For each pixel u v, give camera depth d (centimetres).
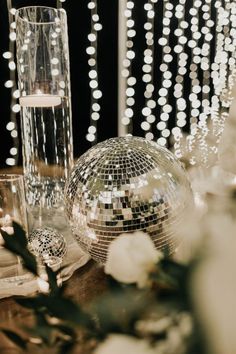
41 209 86
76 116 241
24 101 87
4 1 192
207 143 89
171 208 60
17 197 66
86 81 238
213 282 15
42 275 56
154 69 250
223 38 216
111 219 59
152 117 212
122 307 22
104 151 63
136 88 251
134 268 24
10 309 56
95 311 22
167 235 61
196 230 18
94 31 230
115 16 238
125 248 25
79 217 61
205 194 75
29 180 88
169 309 20
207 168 86
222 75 208
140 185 59
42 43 84
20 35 85
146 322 21
